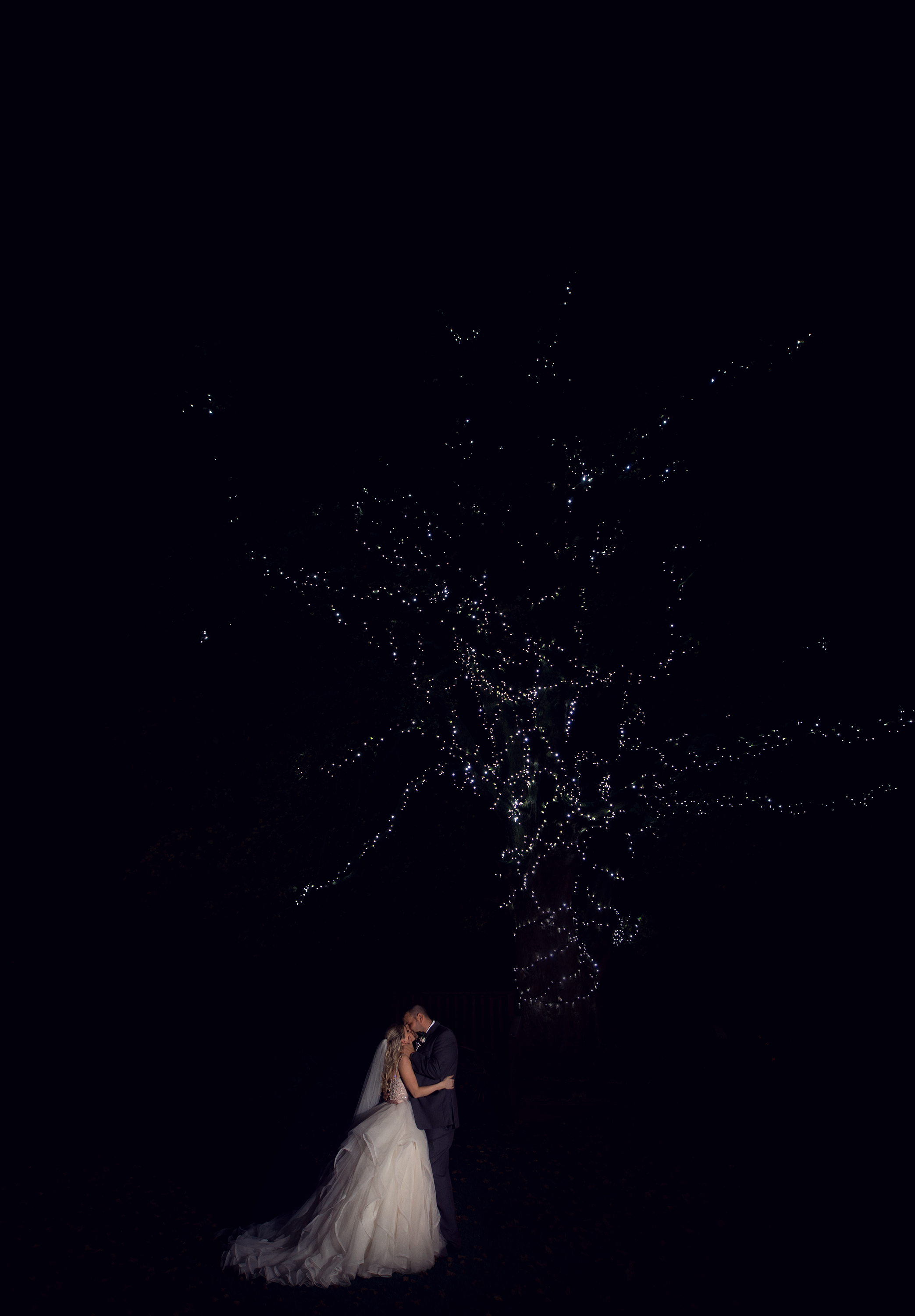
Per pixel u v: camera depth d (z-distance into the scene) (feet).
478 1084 30.04
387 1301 15.48
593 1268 17.01
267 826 29.81
